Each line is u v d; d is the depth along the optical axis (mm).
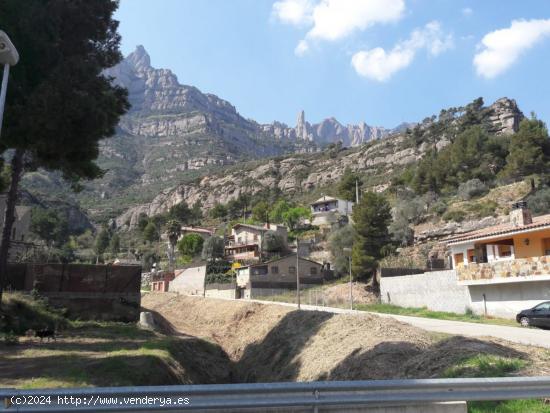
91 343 20250
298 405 5840
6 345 18406
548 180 68062
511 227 32375
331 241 64625
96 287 31438
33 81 18562
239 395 5738
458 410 6371
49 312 27031
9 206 21609
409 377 11688
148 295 72938
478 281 30578
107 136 21125
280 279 64188
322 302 47562
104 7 22016
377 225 50875
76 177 23688
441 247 57969
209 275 72125
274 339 27578
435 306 35781
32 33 17734
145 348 19156
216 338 36594
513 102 137625
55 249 91250
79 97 17438
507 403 7723
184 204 152125
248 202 154125
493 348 11859
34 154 21875
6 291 28594
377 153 164875
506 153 86250
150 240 133625
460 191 77000
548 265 25734
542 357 10953
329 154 192750
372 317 21031
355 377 14336
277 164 195125
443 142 139250
